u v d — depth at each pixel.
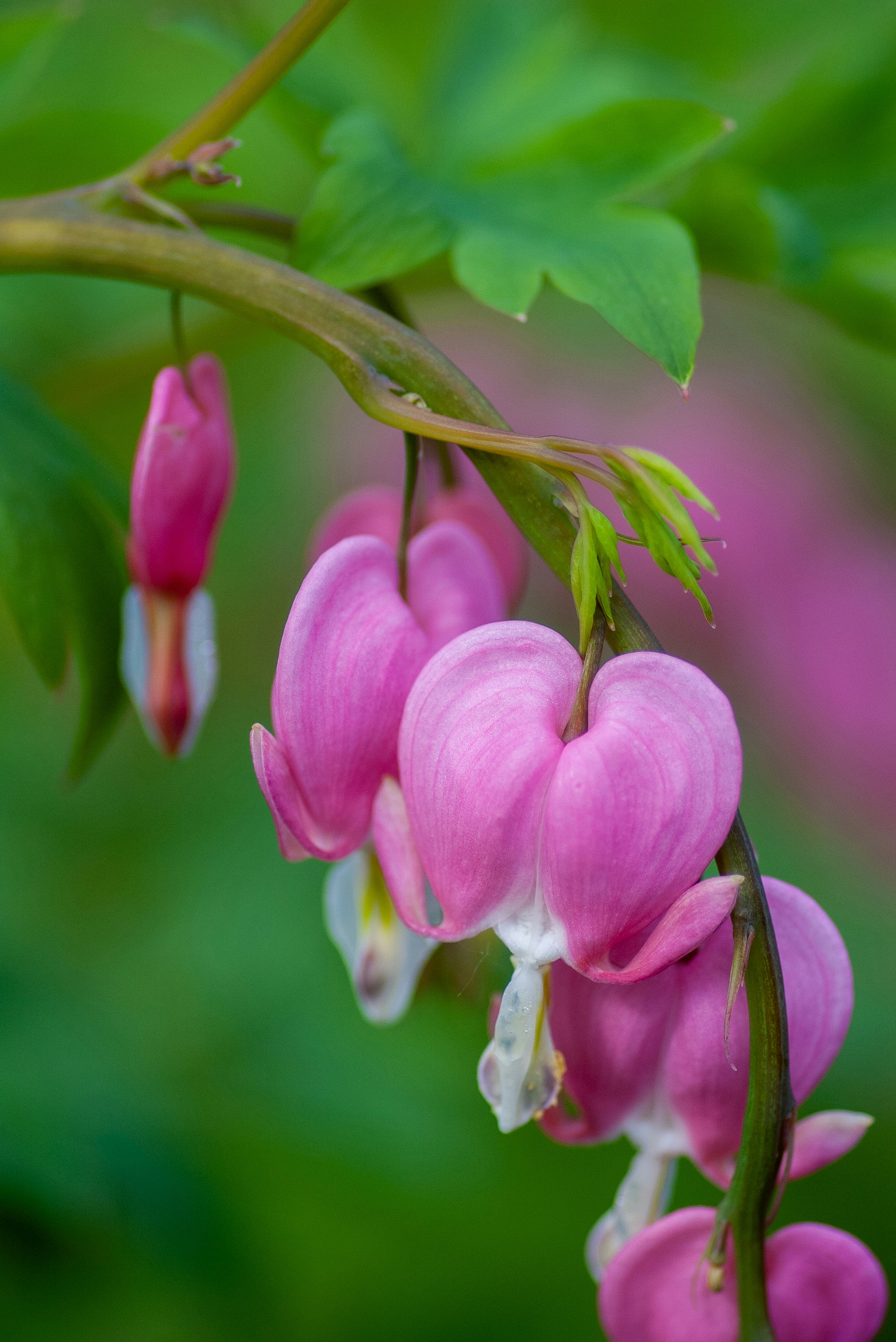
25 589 0.53
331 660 0.48
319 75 0.59
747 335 0.99
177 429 0.51
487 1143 0.70
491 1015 0.49
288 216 0.53
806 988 0.48
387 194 0.52
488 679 0.47
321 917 0.78
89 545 0.53
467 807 0.47
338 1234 0.67
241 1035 0.72
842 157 0.58
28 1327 0.58
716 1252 0.48
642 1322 0.48
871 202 0.58
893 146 0.57
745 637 0.98
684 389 0.50
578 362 1.00
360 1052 0.71
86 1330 0.58
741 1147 0.47
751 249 0.56
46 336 0.68
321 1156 0.66
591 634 0.47
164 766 0.84
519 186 0.53
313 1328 0.66
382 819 0.48
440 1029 0.72
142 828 0.82
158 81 0.67
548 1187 0.70
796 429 1.01
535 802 0.47
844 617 0.97
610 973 0.47
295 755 0.48
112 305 0.69
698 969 0.48
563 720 0.47
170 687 0.52
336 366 0.49
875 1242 0.69
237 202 0.63
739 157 0.58
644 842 0.47
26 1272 0.58
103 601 0.53
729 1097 0.48
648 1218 0.49
